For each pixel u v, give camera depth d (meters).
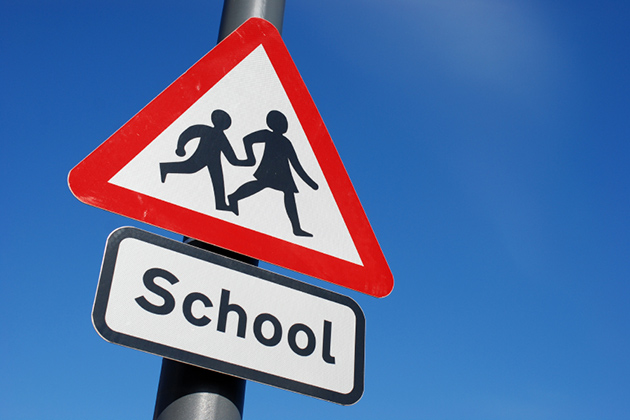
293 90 1.97
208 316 1.49
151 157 1.62
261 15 2.10
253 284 1.59
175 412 1.46
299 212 1.81
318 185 1.88
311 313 1.67
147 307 1.41
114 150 1.58
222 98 1.82
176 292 1.46
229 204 1.69
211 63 1.84
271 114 1.89
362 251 1.88
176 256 1.50
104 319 1.35
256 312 1.57
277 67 1.96
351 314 1.75
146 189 1.58
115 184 1.55
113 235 1.43
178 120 1.71
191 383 1.49
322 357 1.64
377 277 1.88
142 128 1.64
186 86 1.76
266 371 1.53
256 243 1.69
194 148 1.70
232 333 1.51
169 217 1.59
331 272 1.80
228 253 1.69
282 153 1.85
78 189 1.51
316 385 1.60
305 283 1.69
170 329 1.42
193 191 1.65
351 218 1.90
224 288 1.54
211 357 1.46
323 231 1.83
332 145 1.96
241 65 1.90
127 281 1.41
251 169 1.77
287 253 1.73
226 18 2.11
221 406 1.49
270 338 1.57
